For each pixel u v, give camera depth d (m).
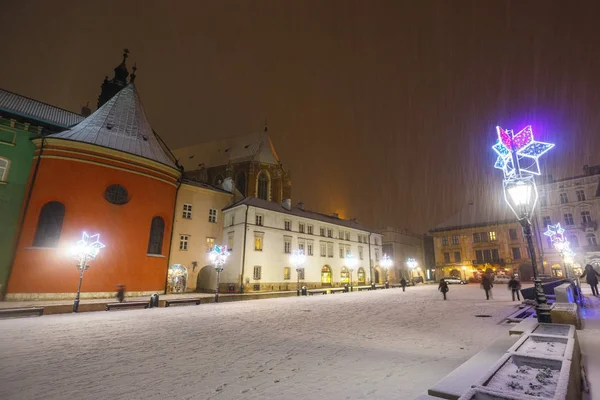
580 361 5.43
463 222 61.53
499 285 46.50
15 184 25.98
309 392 5.41
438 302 22.14
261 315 16.12
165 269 30.86
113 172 27.98
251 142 63.19
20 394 5.53
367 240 55.00
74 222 25.31
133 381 6.15
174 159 43.59
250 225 37.22
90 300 24.30
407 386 5.57
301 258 35.50
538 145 9.59
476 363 5.28
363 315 15.86
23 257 23.75
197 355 8.11
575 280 16.62
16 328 12.41
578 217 46.78
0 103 31.28
